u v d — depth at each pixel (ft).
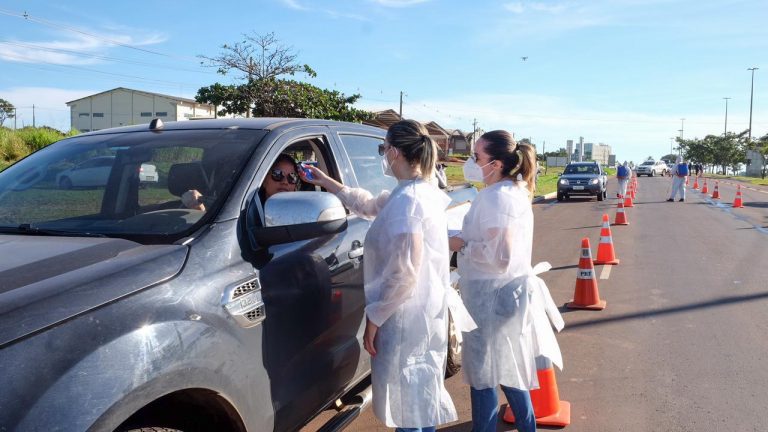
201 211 9.00
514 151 10.57
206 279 8.00
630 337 19.11
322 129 12.16
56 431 5.90
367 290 9.14
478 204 10.59
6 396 5.79
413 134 9.20
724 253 34.53
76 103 209.97
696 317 21.20
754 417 13.50
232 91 78.54
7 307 6.32
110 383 6.41
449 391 15.24
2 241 8.57
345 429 13.20
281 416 9.11
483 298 10.59
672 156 386.93
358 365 11.29
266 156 10.12
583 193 77.66
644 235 42.78
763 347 17.99
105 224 9.16
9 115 186.09
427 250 9.02
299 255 9.78
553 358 10.87
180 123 11.77
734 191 108.37
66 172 10.59
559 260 33.04
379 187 13.24
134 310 7.01
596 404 14.33
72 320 6.51
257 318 8.59
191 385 7.34
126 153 10.57
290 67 81.87
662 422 13.35
